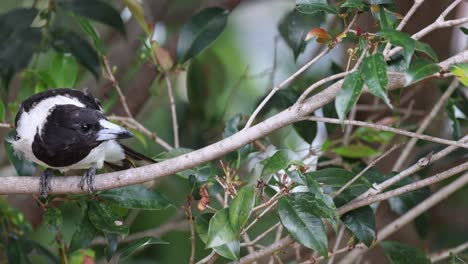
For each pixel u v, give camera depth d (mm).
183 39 9883
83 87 12680
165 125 12727
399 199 9078
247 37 14625
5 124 8992
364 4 7711
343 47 11930
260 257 8320
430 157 7695
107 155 9289
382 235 8930
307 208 7207
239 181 8234
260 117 10438
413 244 11414
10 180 8344
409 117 11812
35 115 8898
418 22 11477
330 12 7754
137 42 12773
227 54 14312
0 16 10641
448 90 9594
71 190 8273
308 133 9742
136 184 8195
